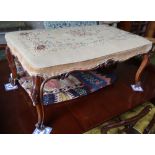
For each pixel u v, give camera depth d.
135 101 1.40
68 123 1.17
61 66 1.00
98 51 1.15
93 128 1.16
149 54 1.41
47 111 1.25
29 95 1.31
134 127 1.17
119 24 2.47
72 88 1.44
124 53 1.25
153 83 1.62
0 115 1.20
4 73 1.61
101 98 1.40
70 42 1.22
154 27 2.80
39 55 1.02
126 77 1.67
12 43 1.17
